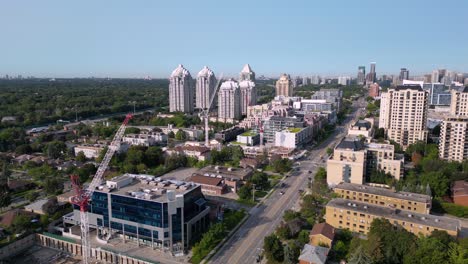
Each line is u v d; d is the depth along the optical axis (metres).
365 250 167.88
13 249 196.00
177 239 193.75
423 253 165.88
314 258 168.50
